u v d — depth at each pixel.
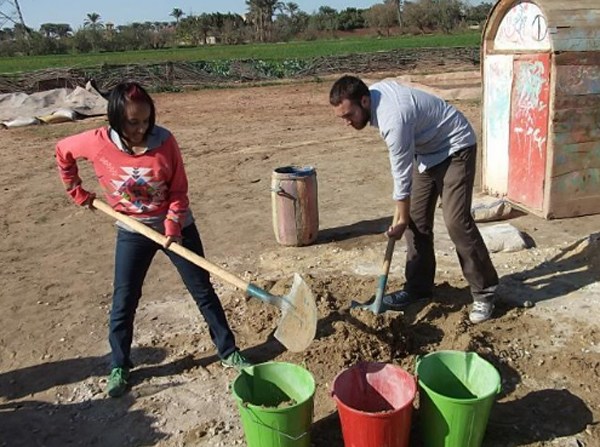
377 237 6.46
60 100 17.16
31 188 9.33
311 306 3.39
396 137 3.85
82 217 7.76
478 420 2.96
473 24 83.44
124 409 3.76
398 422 2.89
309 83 24.47
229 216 7.48
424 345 4.20
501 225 6.21
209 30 89.56
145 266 3.88
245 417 3.01
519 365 3.96
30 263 6.28
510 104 7.10
